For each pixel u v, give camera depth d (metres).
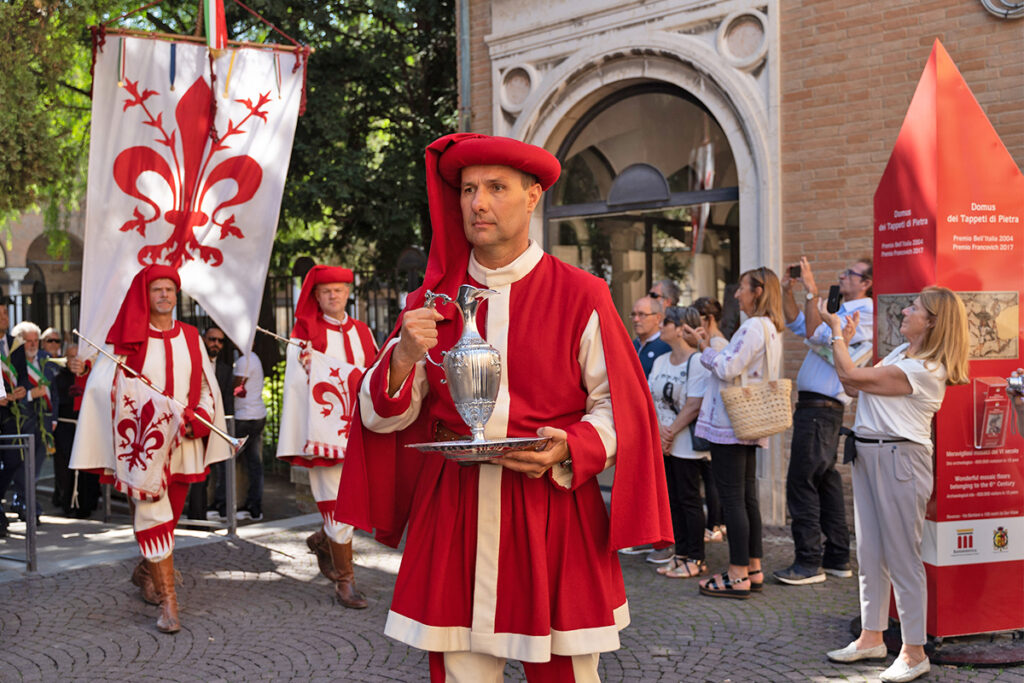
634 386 2.37
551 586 2.33
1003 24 6.39
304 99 7.07
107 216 6.48
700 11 7.85
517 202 2.34
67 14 8.45
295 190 11.95
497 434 2.30
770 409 5.29
